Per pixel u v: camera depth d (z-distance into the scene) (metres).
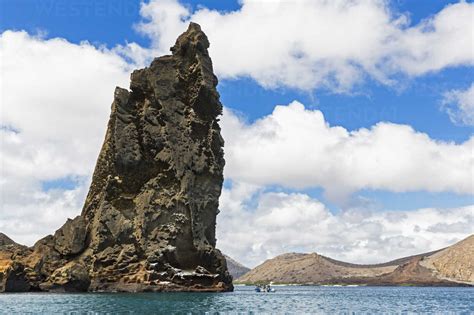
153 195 116.06
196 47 126.31
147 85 125.88
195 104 123.50
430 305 106.25
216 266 116.50
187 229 114.88
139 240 112.94
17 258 122.12
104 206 116.44
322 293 194.50
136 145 121.62
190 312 65.94
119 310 67.94
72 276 110.50
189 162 119.25
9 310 69.12
